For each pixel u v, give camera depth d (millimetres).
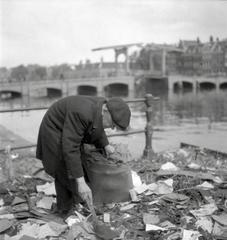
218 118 30234
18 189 4746
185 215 3803
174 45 67500
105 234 3381
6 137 10719
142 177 5062
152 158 6246
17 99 59562
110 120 3219
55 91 70688
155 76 70312
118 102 3209
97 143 3689
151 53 78750
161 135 17781
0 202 4266
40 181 5145
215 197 4230
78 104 3195
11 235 3486
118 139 10656
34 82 65125
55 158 3330
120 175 3934
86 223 3543
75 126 3148
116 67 83250
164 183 4574
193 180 4797
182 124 25281
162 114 34062
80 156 3416
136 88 71875
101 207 3951
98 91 69438
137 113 29422
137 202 4074
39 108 5387
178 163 5891
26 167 6156
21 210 3971
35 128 13578
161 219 3689
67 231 3514
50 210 4004
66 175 3484
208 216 3750
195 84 57344
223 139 15859
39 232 3459
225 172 5363
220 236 3328
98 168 3881
